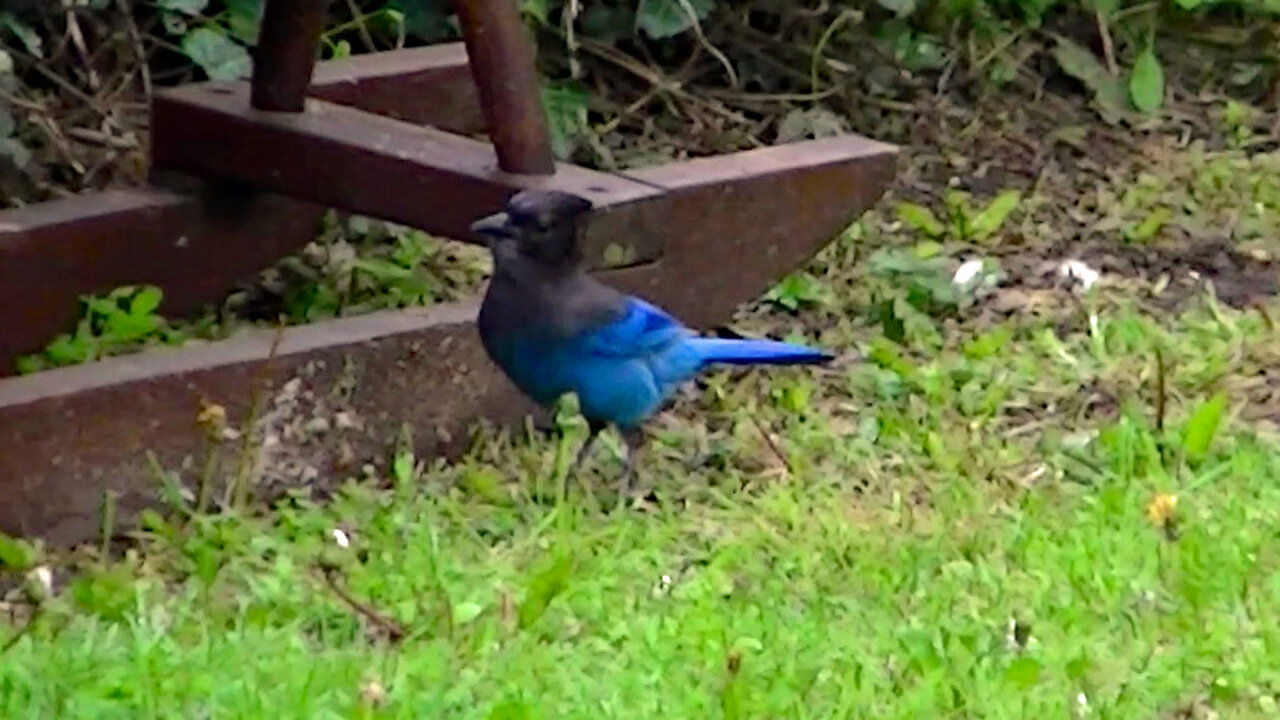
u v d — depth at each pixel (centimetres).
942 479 1030
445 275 1253
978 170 1511
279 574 898
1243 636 858
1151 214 1430
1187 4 1638
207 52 1402
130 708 771
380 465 1022
